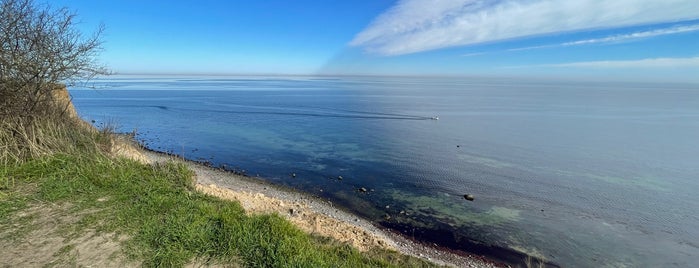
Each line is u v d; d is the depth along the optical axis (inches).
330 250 234.7
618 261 455.5
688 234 546.9
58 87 341.4
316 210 532.7
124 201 233.1
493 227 529.3
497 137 1450.5
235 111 2202.3
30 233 188.9
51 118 336.5
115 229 198.1
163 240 187.8
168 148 1015.0
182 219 210.4
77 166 285.9
